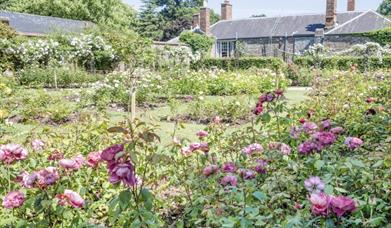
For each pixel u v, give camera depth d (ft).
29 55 53.57
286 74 60.34
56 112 24.43
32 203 6.49
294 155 9.54
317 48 72.95
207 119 25.82
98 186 9.73
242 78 42.83
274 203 7.33
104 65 58.95
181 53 53.26
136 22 152.56
